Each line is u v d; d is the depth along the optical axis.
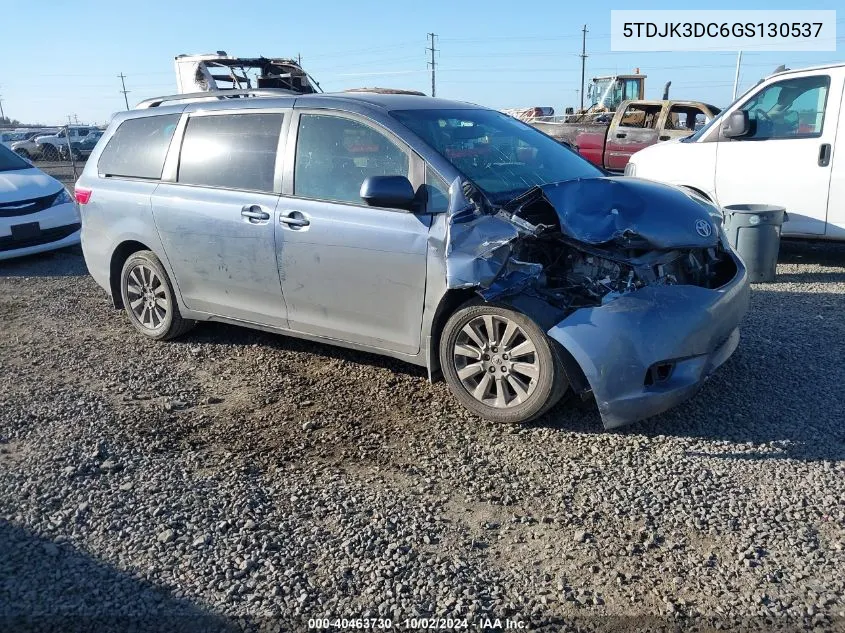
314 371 5.05
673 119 14.91
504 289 3.80
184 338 5.86
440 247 3.99
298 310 4.76
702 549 2.96
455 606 2.69
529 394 3.92
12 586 2.85
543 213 4.02
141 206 5.46
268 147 4.82
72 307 7.06
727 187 7.84
